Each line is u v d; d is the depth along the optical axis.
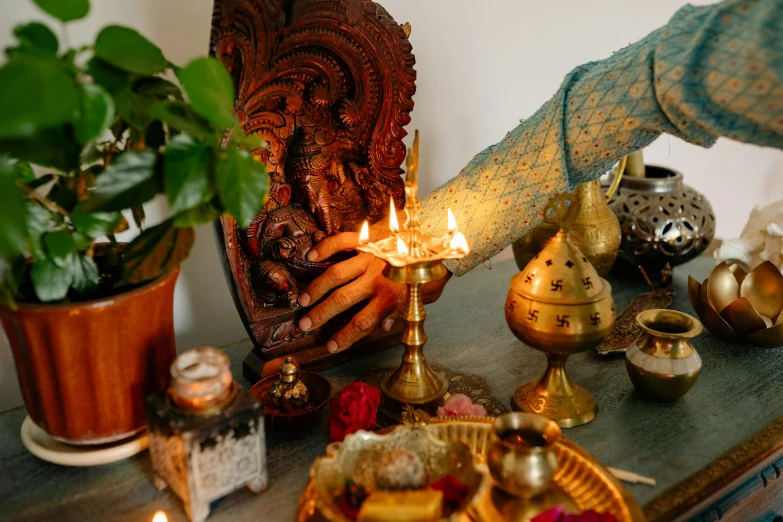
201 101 0.54
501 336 1.02
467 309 1.12
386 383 0.83
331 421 0.76
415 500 0.57
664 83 0.70
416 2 1.12
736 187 1.97
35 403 0.68
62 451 0.70
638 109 0.74
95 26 0.86
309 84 0.82
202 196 0.57
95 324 0.62
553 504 0.65
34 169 0.85
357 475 0.65
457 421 0.74
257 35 0.75
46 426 0.68
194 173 0.56
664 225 1.16
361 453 0.65
